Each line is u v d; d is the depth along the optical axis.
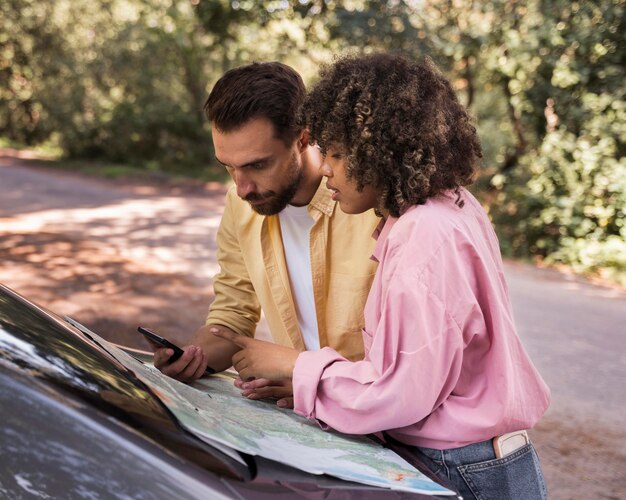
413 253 1.50
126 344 5.58
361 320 1.99
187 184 18.61
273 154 1.82
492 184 12.80
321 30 14.20
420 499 1.42
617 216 10.73
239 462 1.32
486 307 1.54
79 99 22.50
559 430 4.56
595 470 4.03
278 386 1.79
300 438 1.55
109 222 12.04
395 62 1.57
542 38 11.59
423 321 1.47
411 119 1.51
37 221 11.72
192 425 1.31
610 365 6.00
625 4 11.45
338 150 1.57
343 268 1.99
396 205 1.58
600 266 10.37
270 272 2.06
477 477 1.58
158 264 8.76
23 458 1.14
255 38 16.45
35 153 25.95
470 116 1.64
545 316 7.55
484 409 1.56
